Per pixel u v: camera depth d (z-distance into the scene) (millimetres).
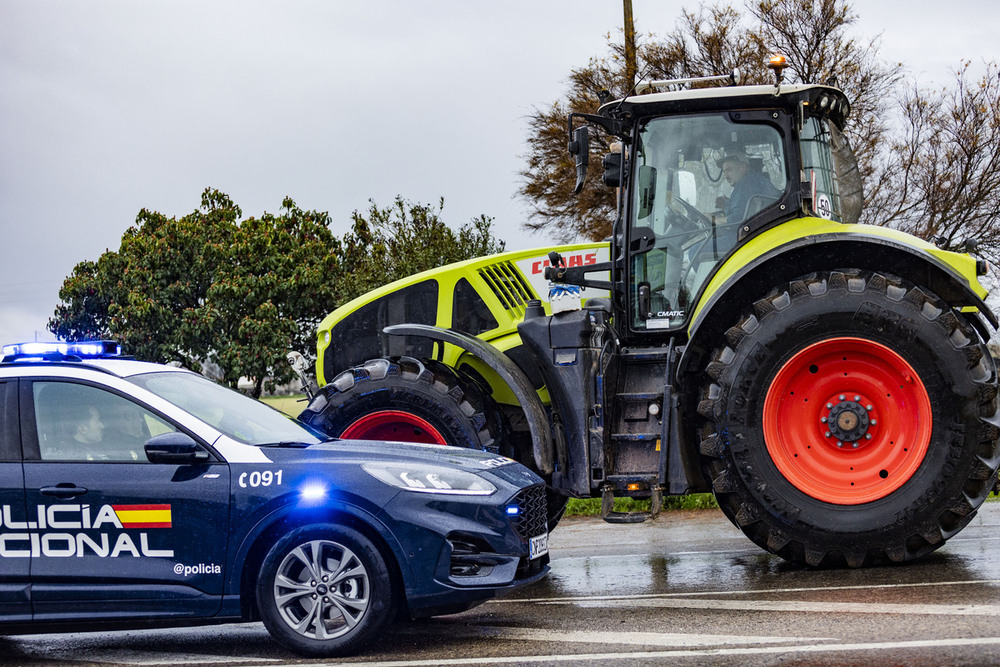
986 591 5855
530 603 6637
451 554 5488
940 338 6648
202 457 5668
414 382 7891
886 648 4789
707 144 7766
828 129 8078
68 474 5672
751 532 7008
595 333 7488
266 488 5578
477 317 8594
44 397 5875
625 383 7555
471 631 5895
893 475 6742
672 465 7086
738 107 7730
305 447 5871
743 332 6992
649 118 7887
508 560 5582
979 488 6648
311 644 5488
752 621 5578
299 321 30375
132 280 30406
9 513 5652
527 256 8742
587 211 22422
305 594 5531
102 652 6059
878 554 6754
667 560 7922
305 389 9211
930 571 6586
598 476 7230
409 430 8031
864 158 20250
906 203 20344
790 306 6902
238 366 28656
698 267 7738
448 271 8680
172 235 30922
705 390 7086
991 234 19797
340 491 5508
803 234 7418
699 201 7762
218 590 5555
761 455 6902
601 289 8281
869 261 7090
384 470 5605
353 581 5512
